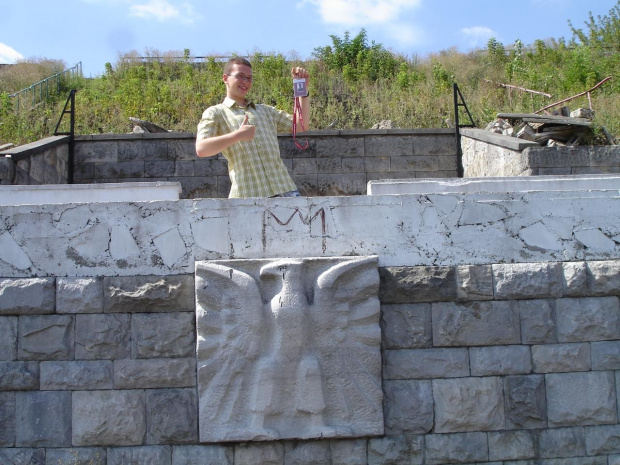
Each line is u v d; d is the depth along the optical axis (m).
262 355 5.59
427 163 15.05
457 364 5.83
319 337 5.61
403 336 5.83
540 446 5.80
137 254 5.79
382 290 5.84
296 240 5.85
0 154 11.28
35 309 5.71
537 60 26.83
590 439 5.83
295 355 5.55
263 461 5.61
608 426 5.86
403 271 5.86
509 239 5.97
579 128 13.88
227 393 5.59
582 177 6.68
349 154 14.95
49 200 6.58
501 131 14.98
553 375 5.87
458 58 27.22
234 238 5.82
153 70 24.67
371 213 5.91
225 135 6.07
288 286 5.59
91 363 5.70
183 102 20.28
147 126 16.75
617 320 5.92
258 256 5.82
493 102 19.72
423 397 5.78
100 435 5.64
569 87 21.23
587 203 6.06
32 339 5.71
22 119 18.22
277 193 6.48
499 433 5.80
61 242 5.80
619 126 15.14
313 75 24.05
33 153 12.21
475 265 5.92
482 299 5.89
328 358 5.62
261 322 5.57
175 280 5.75
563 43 28.53
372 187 6.36
